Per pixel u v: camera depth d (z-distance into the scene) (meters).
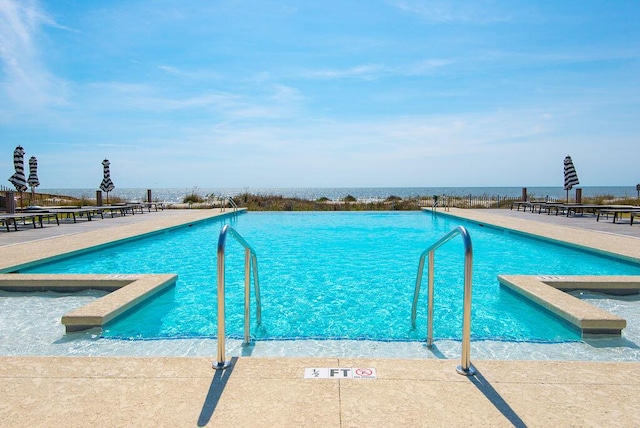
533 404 2.02
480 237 10.24
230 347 3.26
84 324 3.57
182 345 3.33
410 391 2.15
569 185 16.91
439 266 6.97
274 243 9.62
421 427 1.82
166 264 7.10
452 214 15.00
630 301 4.65
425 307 4.77
